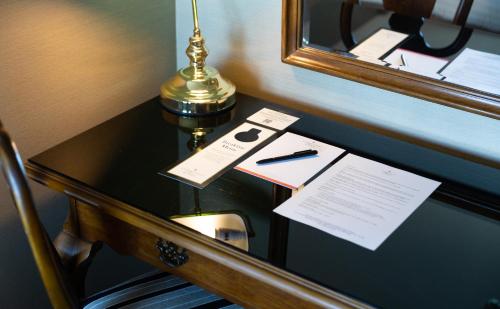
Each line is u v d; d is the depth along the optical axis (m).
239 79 1.48
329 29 1.27
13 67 1.17
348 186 1.10
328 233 0.99
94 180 1.12
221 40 1.46
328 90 1.36
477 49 1.14
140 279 1.19
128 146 1.22
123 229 1.11
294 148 1.22
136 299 1.13
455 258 0.95
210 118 1.33
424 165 1.18
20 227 1.31
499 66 1.13
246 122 1.31
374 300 0.88
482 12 1.12
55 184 1.13
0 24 1.12
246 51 1.43
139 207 1.05
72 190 1.11
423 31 1.19
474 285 0.91
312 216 1.02
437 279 0.92
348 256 0.95
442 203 1.07
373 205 1.06
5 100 1.18
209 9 1.43
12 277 1.35
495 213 1.06
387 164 1.18
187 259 1.05
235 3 1.39
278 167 1.15
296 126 1.30
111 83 1.39
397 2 1.19
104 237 1.15
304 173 1.14
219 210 1.04
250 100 1.40
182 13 1.48
